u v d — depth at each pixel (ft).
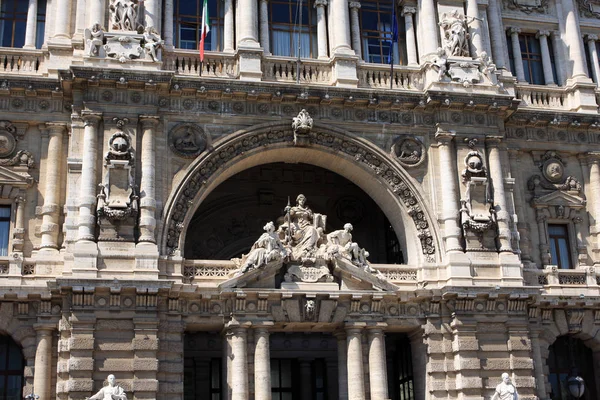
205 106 118.32
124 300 105.50
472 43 131.75
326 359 140.36
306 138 120.88
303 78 125.08
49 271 108.17
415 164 123.34
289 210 118.83
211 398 135.03
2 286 104.73
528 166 131.34
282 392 139.74
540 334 122.42
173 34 127.03
